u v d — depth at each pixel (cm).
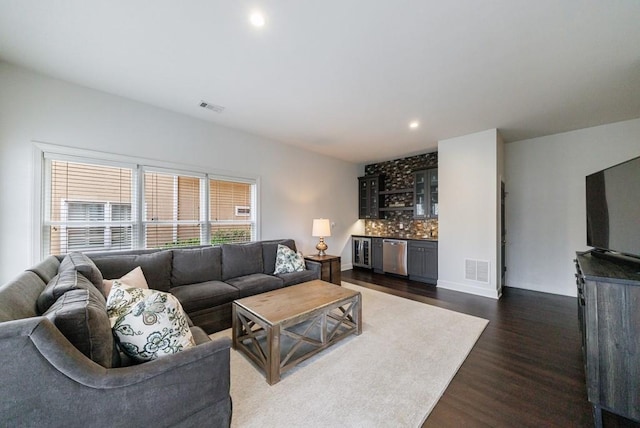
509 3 159
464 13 167
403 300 376
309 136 432
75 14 169
